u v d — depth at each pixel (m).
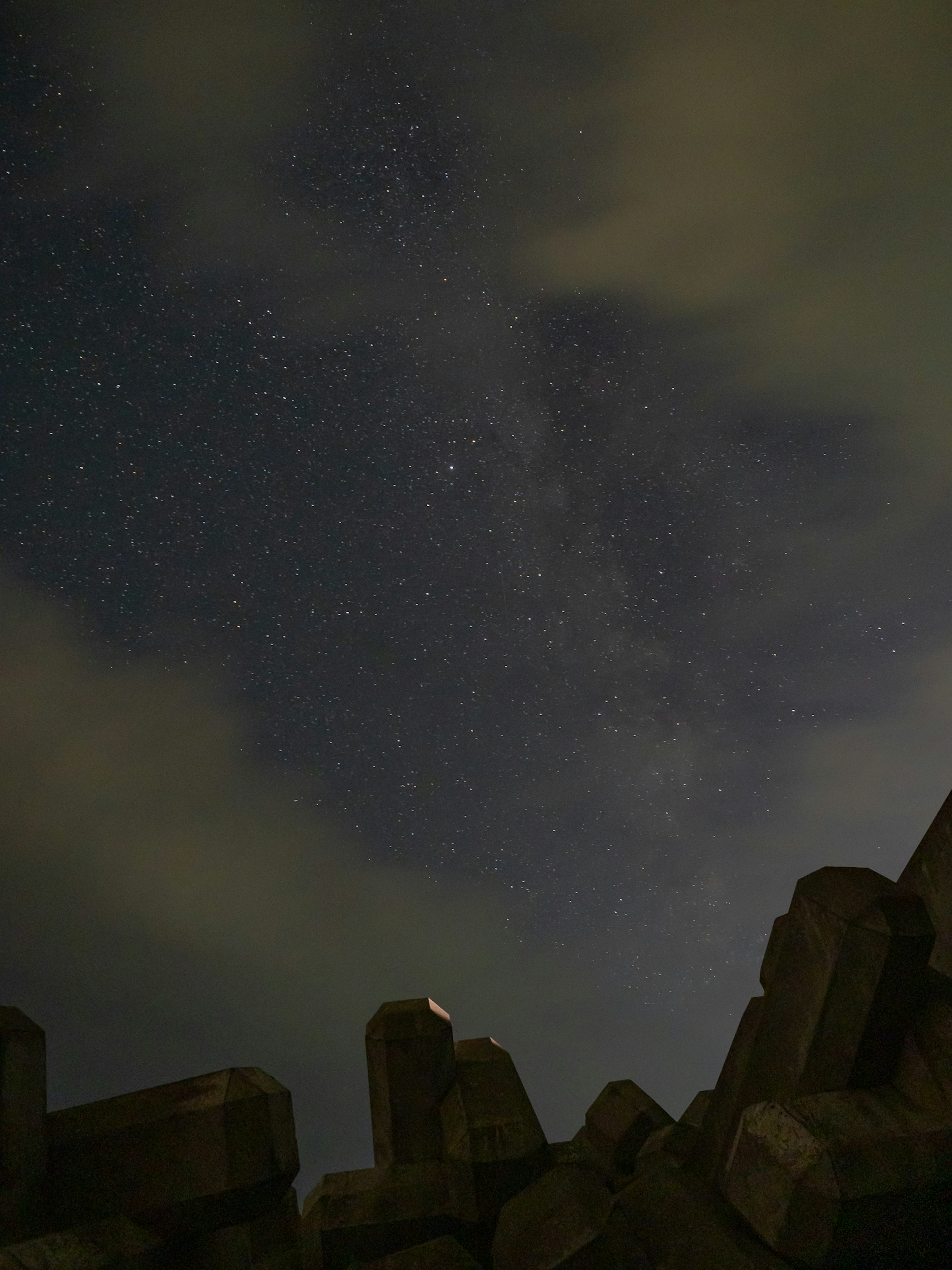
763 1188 1.58
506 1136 2.09
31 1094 1.75
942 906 1.84
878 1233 1.52
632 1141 2.40
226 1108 1.80
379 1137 2.22
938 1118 1.61
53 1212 1.73
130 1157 1.77
